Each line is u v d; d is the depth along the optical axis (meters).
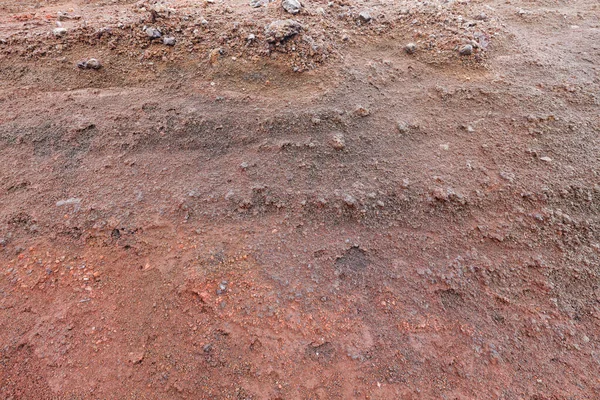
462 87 2.76
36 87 2.55
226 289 1.74
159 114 2.44
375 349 1.62
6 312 1.63
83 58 2.69
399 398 1.51
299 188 2.13
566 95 2.75
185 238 1.90
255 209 2.04
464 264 1.91
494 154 2.34
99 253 1.83
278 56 2.74
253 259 1.85
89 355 1.55
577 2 4.36
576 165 2.30
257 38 2.81
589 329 1.77
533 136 2.45
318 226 2.02
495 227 2.04
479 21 3.39
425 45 3.08
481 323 1.74
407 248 1.96
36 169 2.13
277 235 1.96
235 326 1.64
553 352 1.68
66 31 2.79
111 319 1.64
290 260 1.87
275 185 2.13
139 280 1.75
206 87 2.63
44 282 1.73
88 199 2.01
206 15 3.03
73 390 1.47
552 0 4.34
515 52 3.14
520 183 2.19
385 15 3.35
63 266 1.78
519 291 1.86
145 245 1.86
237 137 2.36
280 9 3.12
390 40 3.14
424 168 2.25
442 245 1.97
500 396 1.54
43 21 3.02
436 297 1.80
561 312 1.81
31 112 2.39
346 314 1.72
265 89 2.64
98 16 3.16
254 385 1.50
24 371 1.50
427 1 3.66
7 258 1.79
